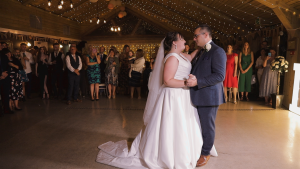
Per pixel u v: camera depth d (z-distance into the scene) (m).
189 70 2.40
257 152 2.82
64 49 11.37
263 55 6.00
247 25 7.18
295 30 4.67
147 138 2.39
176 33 2.31
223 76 2.19
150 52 13.16
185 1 7.07
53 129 3.77
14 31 7.58
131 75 6.62
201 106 2.37
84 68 6.71
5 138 3.34
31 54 6.77
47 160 2.62
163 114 2.32
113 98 6.77
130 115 4.68
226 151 2.86
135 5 11.85
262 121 4.19
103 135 3.48
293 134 3.48
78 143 3.15
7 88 4.76
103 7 11.48
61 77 6.58
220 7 6.44
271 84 5.55
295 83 4.84
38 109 5.26
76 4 9.92
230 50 5.86
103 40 13.16
